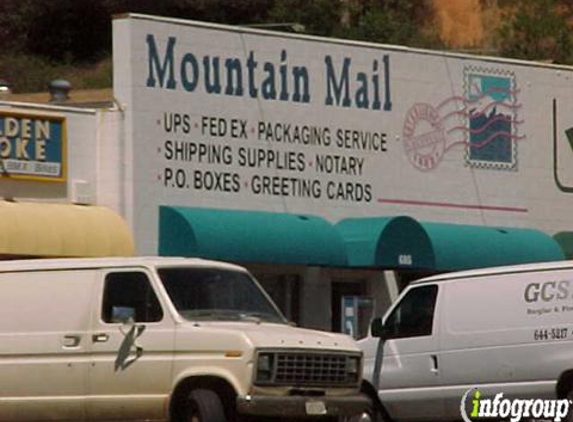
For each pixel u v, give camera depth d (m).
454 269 103.50
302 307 102.50
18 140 91.56
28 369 62.44
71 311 62.19
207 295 61.75
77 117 93.88
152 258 62.91
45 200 92.56
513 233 108.88
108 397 60.91
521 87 112.62
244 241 93.94
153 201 94.31
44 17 198.50
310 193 101.44
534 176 113.00
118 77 94.19
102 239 89.69
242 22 194.25
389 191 105.25
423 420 71.88
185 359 59.69
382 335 72.94
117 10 195.38
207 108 97.00
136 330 60.72
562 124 114.88
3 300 63.56
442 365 70.56
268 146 99.69
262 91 99.62
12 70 191.25
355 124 103.88
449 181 108.44
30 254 87.31
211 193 96.81
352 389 62.22
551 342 67.25
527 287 68.50
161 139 94.88
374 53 105.19
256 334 59.44
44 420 62.19
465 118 109.56
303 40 101.69
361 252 99.69
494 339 69.00
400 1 192.62
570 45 186.00
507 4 191.00
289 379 59.88
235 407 59.12
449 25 191.12
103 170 94.06
